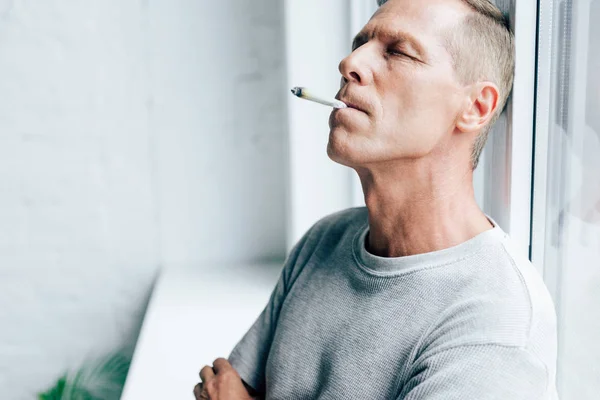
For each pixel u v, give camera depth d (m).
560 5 0.78
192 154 1.76
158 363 1.25
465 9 0.61
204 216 1.79
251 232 1.81
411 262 0.62
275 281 1.68
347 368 0.63
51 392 1.78
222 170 1.77
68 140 1.73
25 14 1.66
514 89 0.80
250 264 1.81
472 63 0.61
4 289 1.78
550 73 0.80
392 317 0.61
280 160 1.77
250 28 1.70
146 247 1.79
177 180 1.77
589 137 0.72
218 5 1.69
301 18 1.45
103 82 1.71
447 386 0.53
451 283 0.60
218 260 1.82
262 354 0.81
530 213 0.83
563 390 0.81
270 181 1.78
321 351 0.67
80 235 1.78
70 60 1.69
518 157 0.82
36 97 1.70
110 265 1.80
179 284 1.67
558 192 0.80
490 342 0.53
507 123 0.82
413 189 0.63
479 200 0.96
